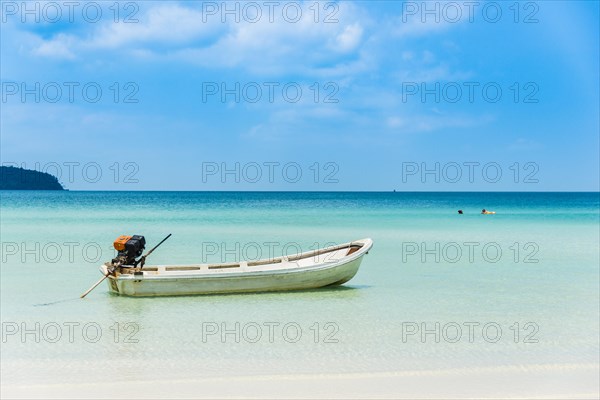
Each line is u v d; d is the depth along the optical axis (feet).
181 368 39.11
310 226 166.91
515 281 74.02
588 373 38.63
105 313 55.11
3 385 35.70
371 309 57.16
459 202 464.65
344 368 39.29
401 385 36.09
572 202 470.80
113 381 36.50
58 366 39.47
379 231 151.53
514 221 198.90
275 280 64.64
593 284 71.82
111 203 352.08
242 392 34.76
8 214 215.31
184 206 319.88
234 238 128.67
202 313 55.36
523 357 41.98
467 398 34.06
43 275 76.69
